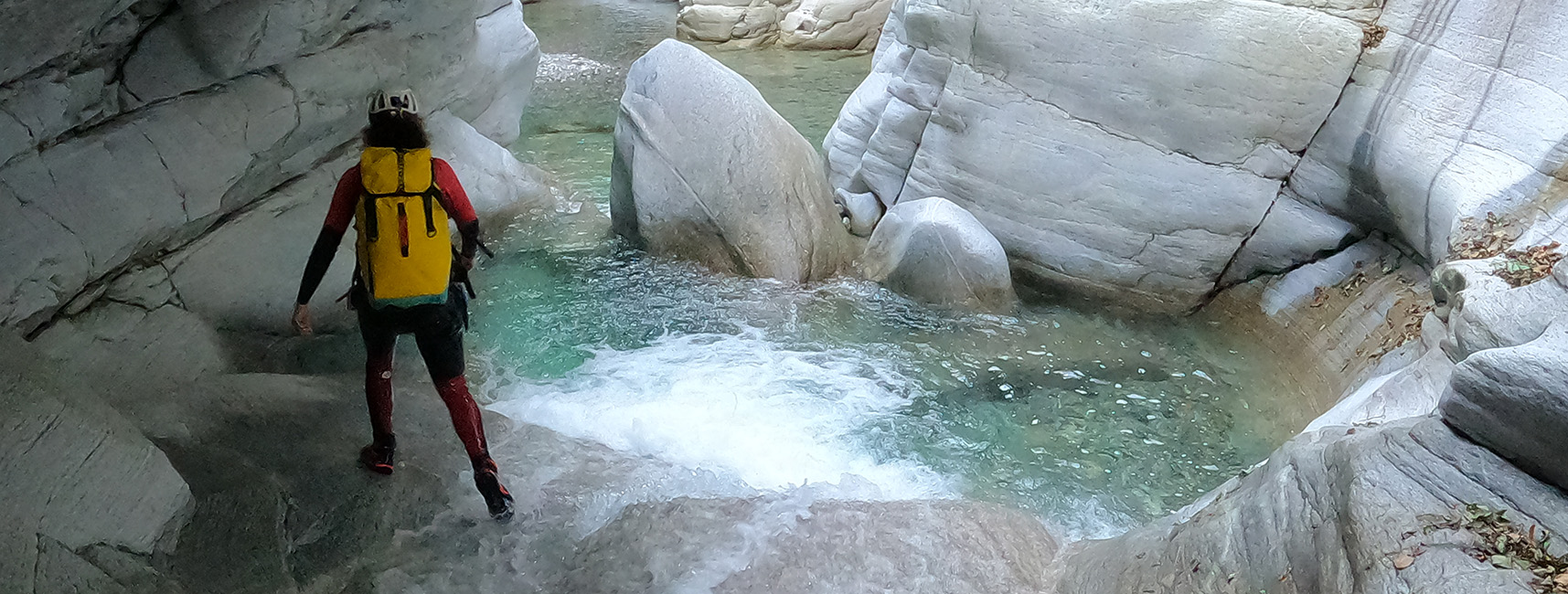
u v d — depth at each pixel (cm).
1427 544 273
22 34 391
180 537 350
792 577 355
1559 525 281
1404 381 424
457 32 718
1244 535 320
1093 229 638
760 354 575
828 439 496
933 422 514
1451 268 446
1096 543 398
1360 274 562
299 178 582
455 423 370
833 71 1229
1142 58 605
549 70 1160
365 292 351
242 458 397
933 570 363
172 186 469
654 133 662
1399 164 533
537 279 651
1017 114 651
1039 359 577
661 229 671
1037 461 485
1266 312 595
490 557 364
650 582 351
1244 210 598
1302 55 569
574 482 416
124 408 416
